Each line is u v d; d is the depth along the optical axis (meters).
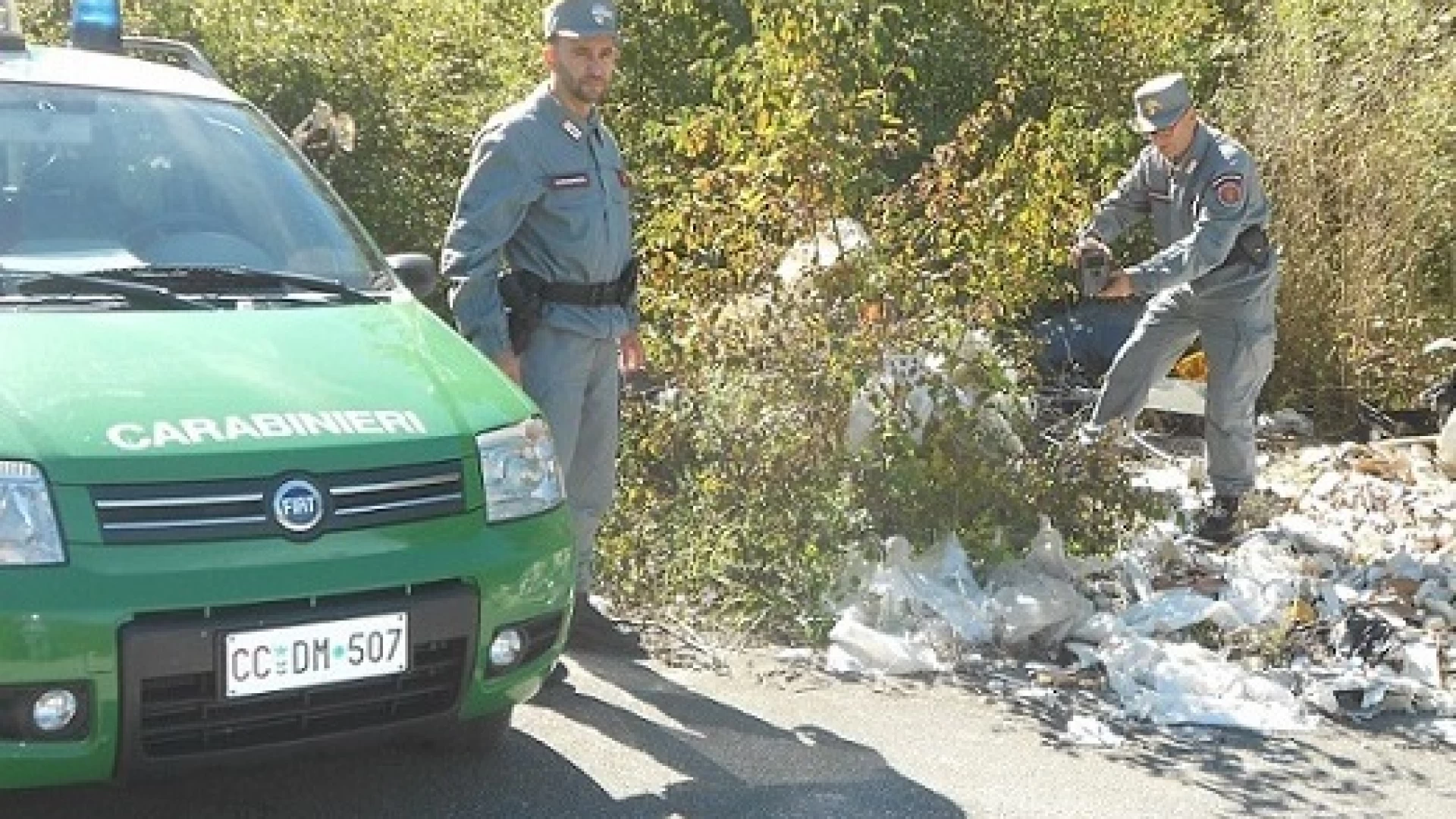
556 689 5.09
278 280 4.36
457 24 9.72
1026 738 4.98
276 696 3.54
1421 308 9.99
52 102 4.59
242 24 8.88
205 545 3.47
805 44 7.01
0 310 3.85
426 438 3.82
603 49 4.86
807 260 6.56
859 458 6.09
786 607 5.80
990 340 6.57
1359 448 8.59
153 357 3.76
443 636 3.74
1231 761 4.90
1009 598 5.71
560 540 4.05
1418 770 4.89
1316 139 9.73
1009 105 7.54
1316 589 6.12
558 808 4.27
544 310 4.96
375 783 4.34
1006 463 6.15
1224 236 6.67
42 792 4.13
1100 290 6.73
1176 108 6.76
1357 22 10.26
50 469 3.40
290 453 3.60
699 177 7.13
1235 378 6.93
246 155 4.76
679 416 6.41
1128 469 7.21
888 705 5.18
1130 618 5.82
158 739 3.47
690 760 4.64
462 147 9.16
